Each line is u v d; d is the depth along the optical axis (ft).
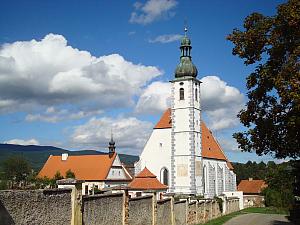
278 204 262.88
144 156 217.15
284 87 60.70
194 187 202.59
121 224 69.56
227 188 253.24
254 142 72.02
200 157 212.23
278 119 68.08
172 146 210.38
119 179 257.75
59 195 51.37
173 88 215.31
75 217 53.98
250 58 70.90
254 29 69.26
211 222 146.10
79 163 258.78
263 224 142.10
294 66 60.59
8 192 42.09
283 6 63.16
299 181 125.90
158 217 91.30
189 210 124.36
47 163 264.93
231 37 72.43
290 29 63.77
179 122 211.00
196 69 217.56
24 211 44.37
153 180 184.55
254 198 296.10
